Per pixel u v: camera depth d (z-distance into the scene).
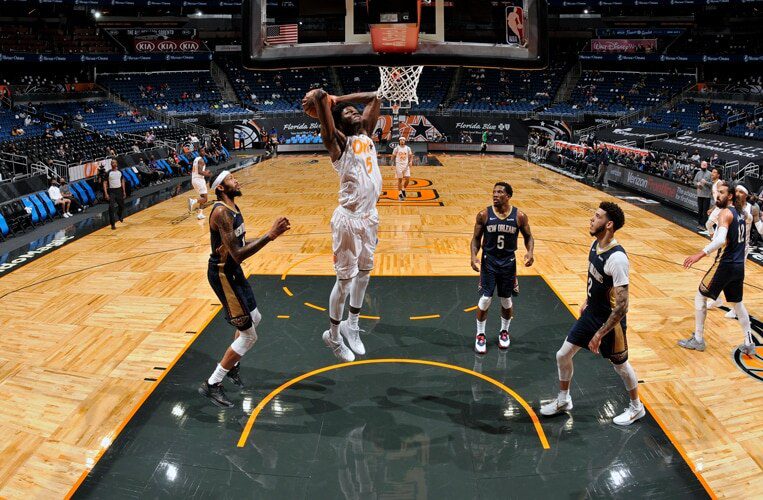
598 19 36.31
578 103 34.22
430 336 6.83
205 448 4.67
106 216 14.15
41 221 13.34
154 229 12.47
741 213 6.05
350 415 5.14
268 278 8.94
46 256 10.31
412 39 4.33
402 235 11.73
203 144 26.58
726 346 6.59
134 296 8.16
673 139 25.86
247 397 5.45
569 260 9.98
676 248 10.85
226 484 4.24
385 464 4.46
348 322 5.04
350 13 4.32
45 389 5.58
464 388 5.63
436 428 4.95
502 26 4.41
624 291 4.43
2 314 7.46
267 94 35.75
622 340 4.74
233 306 5.00
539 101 35.22
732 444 4.75
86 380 5.76
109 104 30.30
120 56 30.56
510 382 5.75
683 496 4.14
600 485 4.25
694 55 31.12
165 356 6.29
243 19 4.43
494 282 6.17
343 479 4.29
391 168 23.69
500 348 6.51
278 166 24.47
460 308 7.71
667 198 15.83
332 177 20.80
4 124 23.00
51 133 22.84
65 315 7.44
